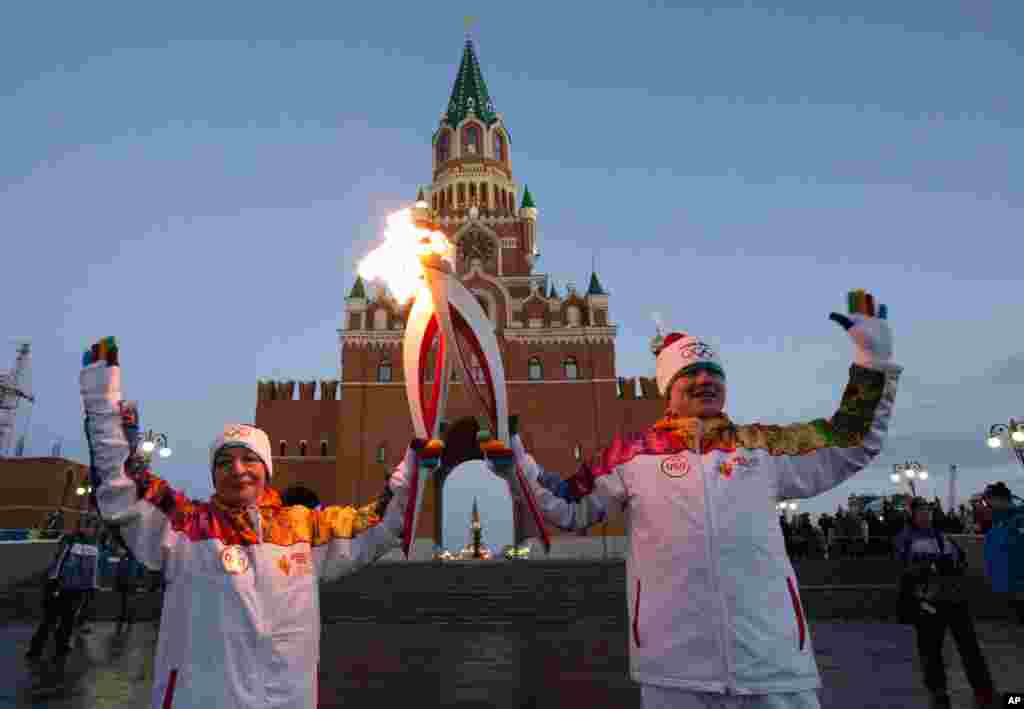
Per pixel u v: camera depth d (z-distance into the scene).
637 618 3.18
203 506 3.43
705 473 3.30
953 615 7.41
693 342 3.81
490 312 42.41
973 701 7.25
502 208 52.91
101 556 18.00
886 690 7.86
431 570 24.02
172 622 3.15
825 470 3.44
